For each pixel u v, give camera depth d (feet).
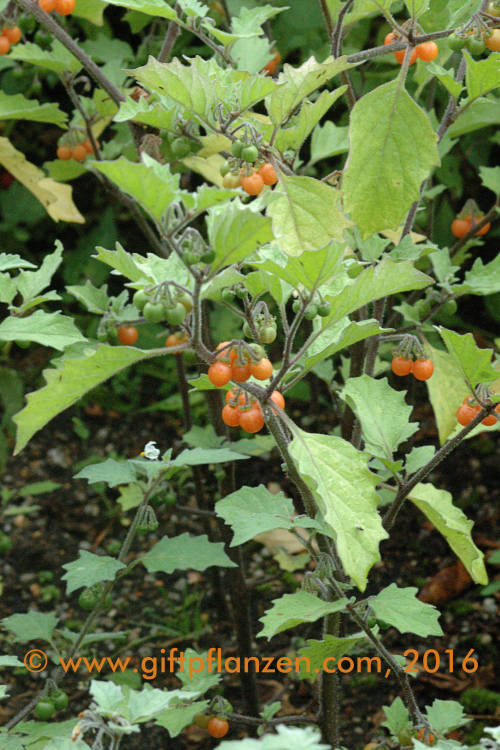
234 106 2.48
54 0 2.67
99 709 2.17
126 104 2.51
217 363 2.25
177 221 2.18
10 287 2.60
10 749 2.49
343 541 2.22
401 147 2.49
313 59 2.47
